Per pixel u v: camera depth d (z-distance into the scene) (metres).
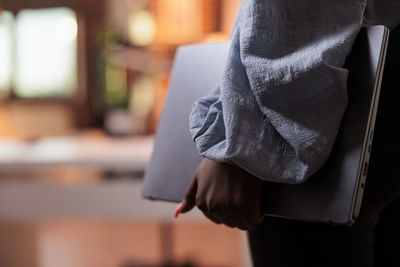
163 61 3.93
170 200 1.03
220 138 0.86
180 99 1.07
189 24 4.11
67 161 2.51
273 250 1.00
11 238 3.07
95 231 4.35
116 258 3.75
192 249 3.85
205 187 0.86
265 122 0.84
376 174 0.95
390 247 1.05
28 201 2.54
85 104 5.85
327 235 0.96
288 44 0.84
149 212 2.56
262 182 0.87
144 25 4.27
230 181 0.85
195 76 1.07
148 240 4.14
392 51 0.93
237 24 0.93
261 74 0.82
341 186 0.83
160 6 4.20
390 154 0.94
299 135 0.82
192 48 1.10
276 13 0.84
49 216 2.55
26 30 5.65
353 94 0.84
